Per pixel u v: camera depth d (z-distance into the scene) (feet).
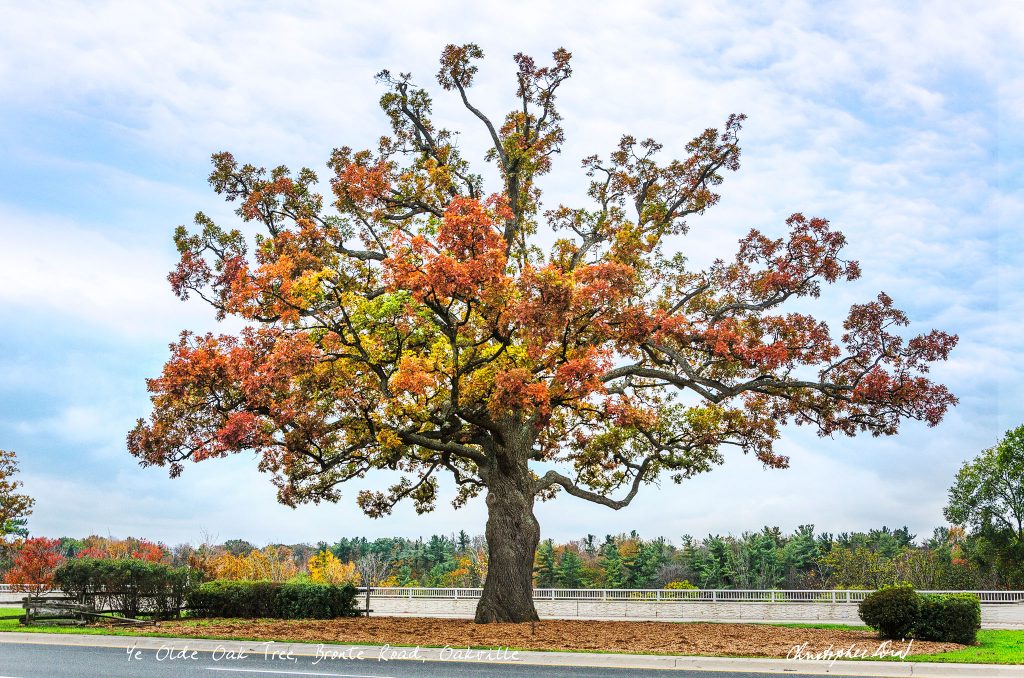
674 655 49.52
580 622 76.48
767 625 76.28
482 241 67.51
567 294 65.51
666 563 291.99
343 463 91.09
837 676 43.37
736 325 80.79
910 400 77.51
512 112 93.25
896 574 196.75
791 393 85.46
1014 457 182.29
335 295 72.95
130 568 77.87
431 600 109.70
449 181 85.20
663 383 97.45
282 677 40.86
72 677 40.73
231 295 81.46
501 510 79.61
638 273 87.45
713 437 89.35
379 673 42.80
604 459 95.55
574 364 65.72
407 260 67.82
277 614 82.58
